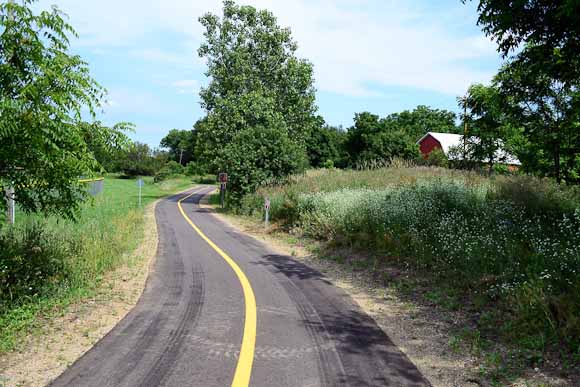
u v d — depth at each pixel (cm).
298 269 1072
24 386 425
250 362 497
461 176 2025
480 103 2727
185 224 2144
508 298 677
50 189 746
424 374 483
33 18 657
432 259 977
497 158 3084
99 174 776
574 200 1155
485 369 498
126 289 820
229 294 805
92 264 923
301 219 1814
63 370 462
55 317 645
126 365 478
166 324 623
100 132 747
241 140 3016
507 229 964
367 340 584
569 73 993
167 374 459
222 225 2178
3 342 535
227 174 3002
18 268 745
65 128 658
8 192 735
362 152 5950
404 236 1129
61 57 673
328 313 704
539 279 680
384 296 823
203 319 652
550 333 567
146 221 2208
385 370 489
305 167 3045
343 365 499
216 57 4619
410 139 5938
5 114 588
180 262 1114
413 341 588
